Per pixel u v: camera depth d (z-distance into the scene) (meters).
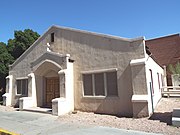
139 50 10.37
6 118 10.98
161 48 27.00
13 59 23.36
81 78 12.75
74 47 13.52
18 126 8.80
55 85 14.64
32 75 14.80
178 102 13.39
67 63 12.73
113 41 11.48
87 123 9.00
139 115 9.48
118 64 11.12
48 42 15.52
